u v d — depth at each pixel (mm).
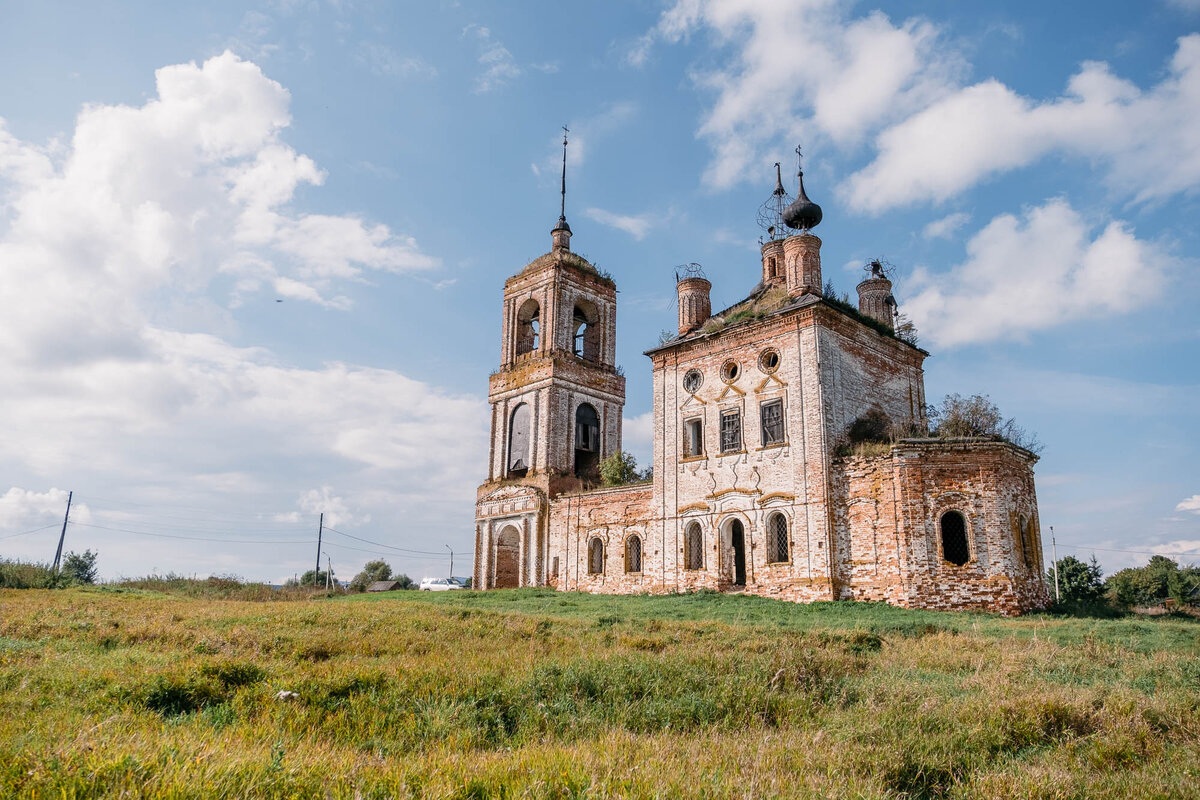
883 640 20172
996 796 7945
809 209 39781
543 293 51188
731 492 35344
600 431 50594
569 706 11500
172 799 6199
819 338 33750
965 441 29859
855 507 31453
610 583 40406
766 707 11688
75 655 15141
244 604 31203
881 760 8734
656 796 6766
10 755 7117
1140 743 10000
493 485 49781
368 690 11773
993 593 28359
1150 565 69812
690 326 41750
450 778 7168
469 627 21547
